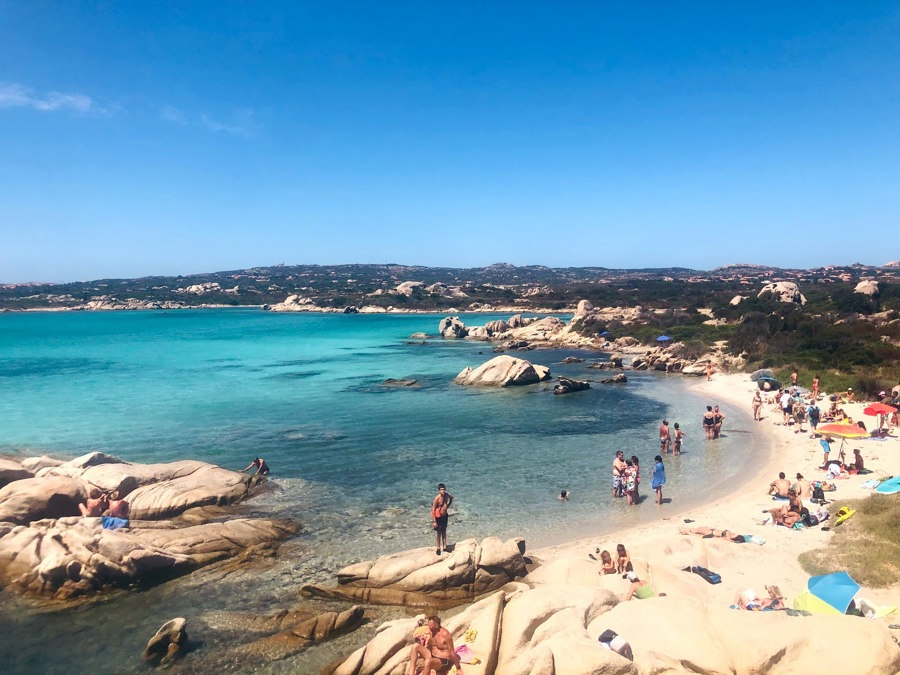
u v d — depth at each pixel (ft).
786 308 286.66
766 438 98.53
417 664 34.99
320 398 141.49
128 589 49.44
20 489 63.67
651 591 43.96
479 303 626.64
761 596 43.96
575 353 245.65
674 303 411.75
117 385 163.32
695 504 68.28
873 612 37.55
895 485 62.95
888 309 259.19
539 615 38.55
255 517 64.85
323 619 43.01
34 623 44.86
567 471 82.17
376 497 71.56
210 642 41.83
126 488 68.95
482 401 136.77
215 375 184.03
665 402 134.41
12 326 465.88
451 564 48.06
